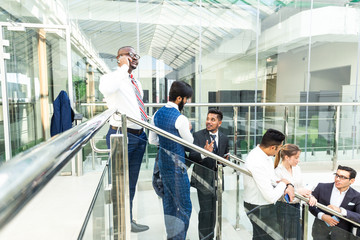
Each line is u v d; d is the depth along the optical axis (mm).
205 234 1627
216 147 2379
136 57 1905
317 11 5742
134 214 1389
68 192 2393
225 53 5602
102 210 952
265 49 5703
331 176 3658
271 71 5777
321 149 4441
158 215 1449
